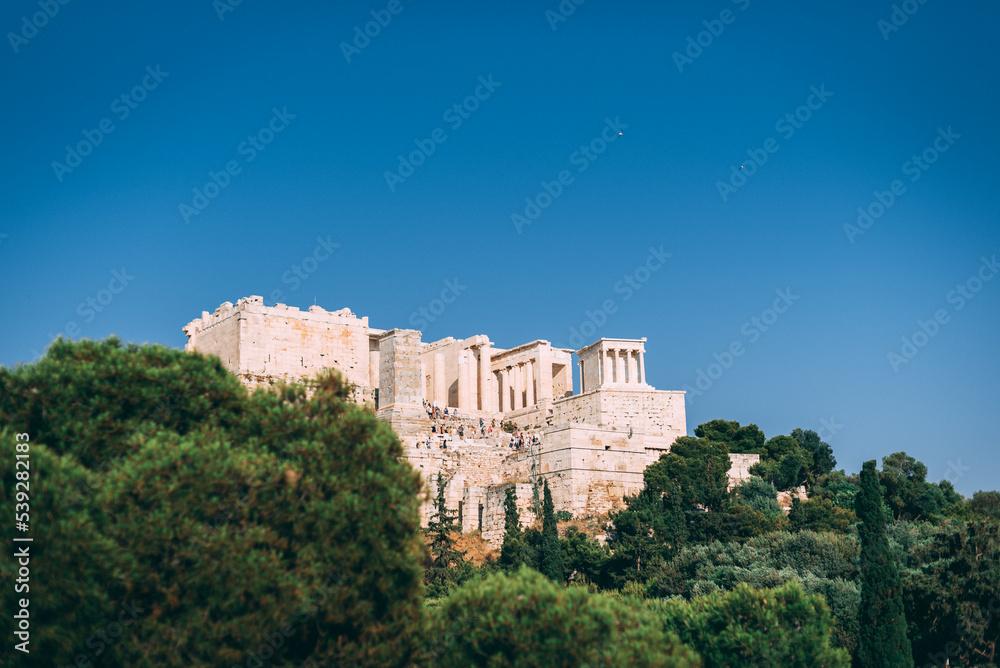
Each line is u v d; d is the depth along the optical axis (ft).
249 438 189.26
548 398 504.84
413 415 443.73
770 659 228.43
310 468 183.73
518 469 437.17
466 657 186.60
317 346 455.63
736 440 497.46
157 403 188.03
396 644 181.98
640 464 428.97
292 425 191.42
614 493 418.51
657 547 357.20
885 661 272.31
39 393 181.68
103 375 185.68
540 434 448.65
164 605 166.91
